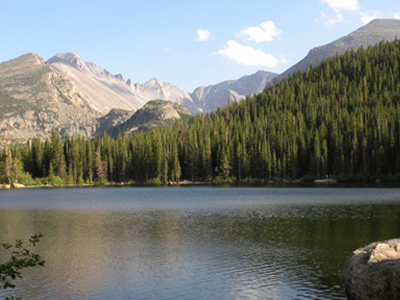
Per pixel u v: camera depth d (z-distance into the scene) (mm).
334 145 170125
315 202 73562
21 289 23625
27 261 11680
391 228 41250
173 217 55969
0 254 32719
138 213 62188
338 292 22125
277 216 54125
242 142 190125
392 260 18375
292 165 171000
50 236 41250
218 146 192375
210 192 113000
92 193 121562
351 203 69812
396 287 17672
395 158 148875
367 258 19234
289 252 31641
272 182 171125
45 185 186250
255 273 26000
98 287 23844
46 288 23734
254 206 69188
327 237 37344
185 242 36688
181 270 27172
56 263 29547
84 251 33594
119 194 113375
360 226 43094
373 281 18359
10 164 173375
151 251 33156
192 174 190375
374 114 180750
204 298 21688
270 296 21719
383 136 153125
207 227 45594
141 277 25750
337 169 159625
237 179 183250
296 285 23438
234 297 21734
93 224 50094
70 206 77312
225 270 26891
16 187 172375
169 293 22578
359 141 162750
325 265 27641
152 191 126062
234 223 48375
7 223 52406
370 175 152250
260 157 177500
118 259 30594
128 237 39938
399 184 132125
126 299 21750
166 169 187125
